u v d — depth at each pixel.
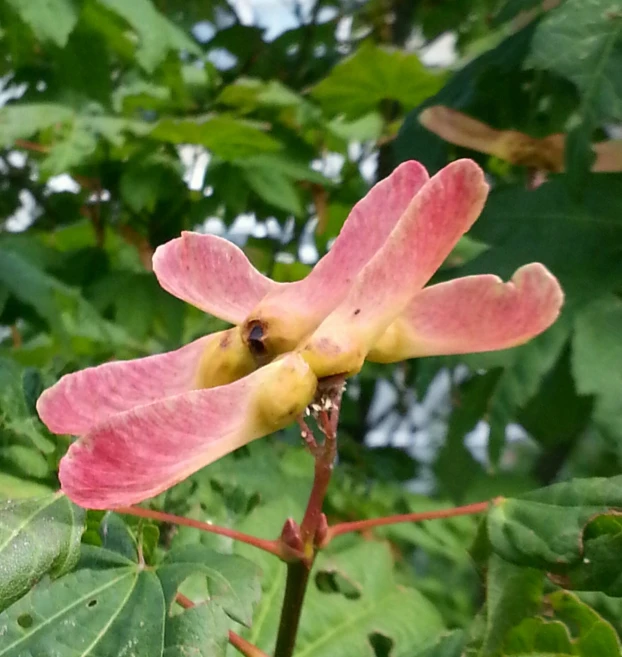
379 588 0.17
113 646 0.10
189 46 0.28
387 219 0.10
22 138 0.26
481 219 0.18
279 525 0.17
